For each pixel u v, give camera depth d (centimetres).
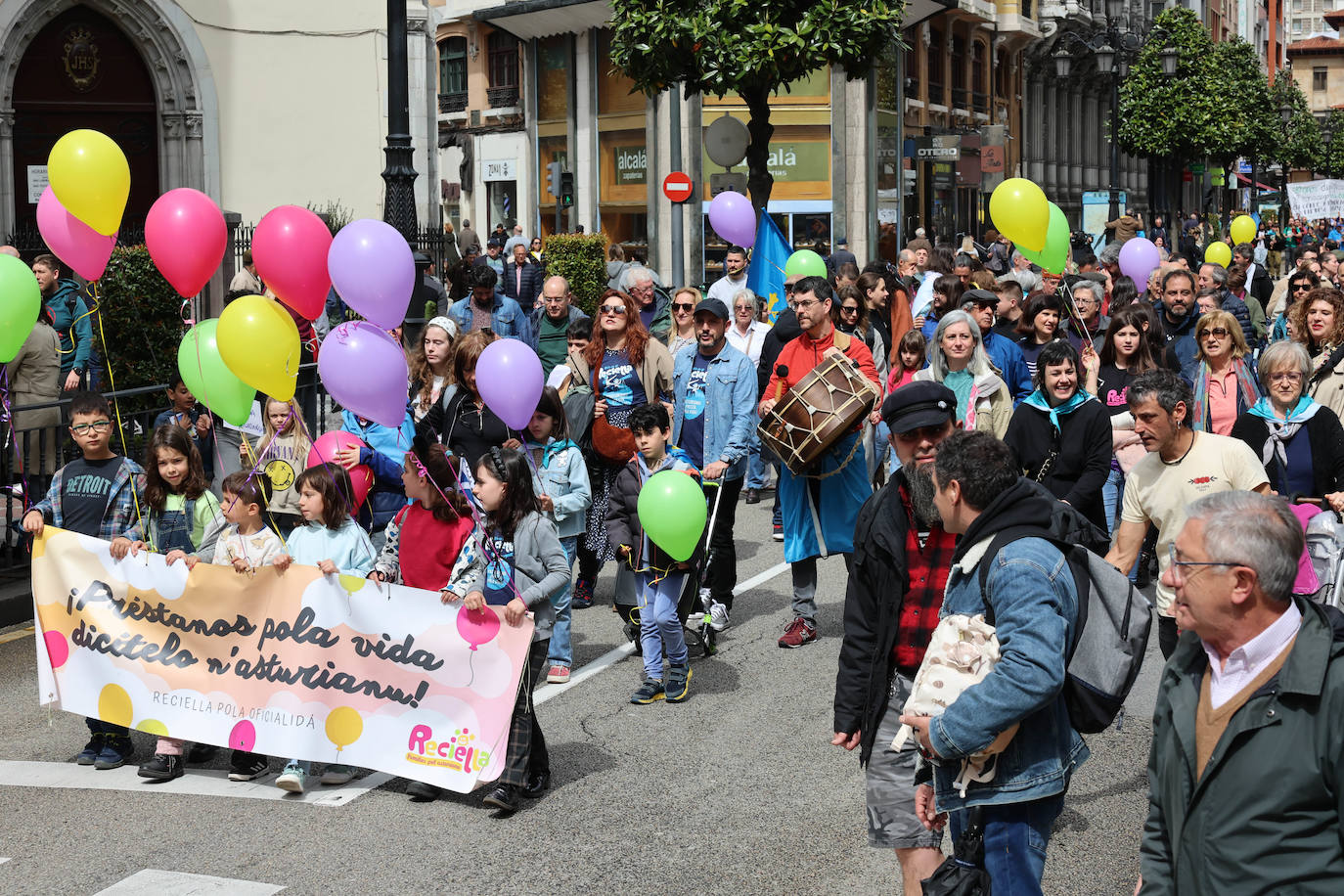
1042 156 4778
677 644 778
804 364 911
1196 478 598
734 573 929
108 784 675
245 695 673
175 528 722
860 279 1238
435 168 2505
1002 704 376
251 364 649
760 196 1612
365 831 609
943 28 3956
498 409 751
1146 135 4578
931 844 472
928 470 449
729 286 1513
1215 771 313
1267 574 311
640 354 1001
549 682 824
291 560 671
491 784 666
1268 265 3097
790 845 586
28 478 1055
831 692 796
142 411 1209
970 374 834
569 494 877
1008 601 389
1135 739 712
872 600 474
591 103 3697
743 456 927
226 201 2070
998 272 2420
